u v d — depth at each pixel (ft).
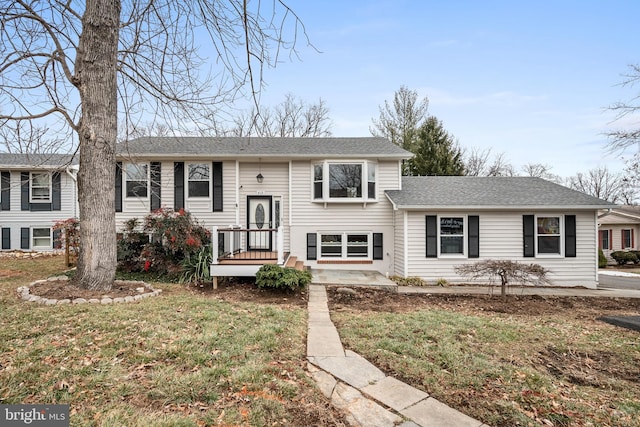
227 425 8.38
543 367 13.19
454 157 75.10
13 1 20.58
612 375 12.79
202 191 37.09
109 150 21.13
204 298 21.21
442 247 35.01
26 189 45.52
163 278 27.99
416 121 78.74
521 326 18.10
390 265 38.34
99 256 20.77
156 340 13.15
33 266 33.55
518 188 38.83
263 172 38.58
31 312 16.08
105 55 20.72
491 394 10.69
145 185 36.45
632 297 28.07
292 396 9.95
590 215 34.86
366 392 10.61
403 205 34.04
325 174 37.37
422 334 15.96
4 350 11.75
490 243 34.99
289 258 35.04
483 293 28.96
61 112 23.36
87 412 8.51
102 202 20.88
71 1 22.49
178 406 9.02
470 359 13.16
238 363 11.62
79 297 19.10
